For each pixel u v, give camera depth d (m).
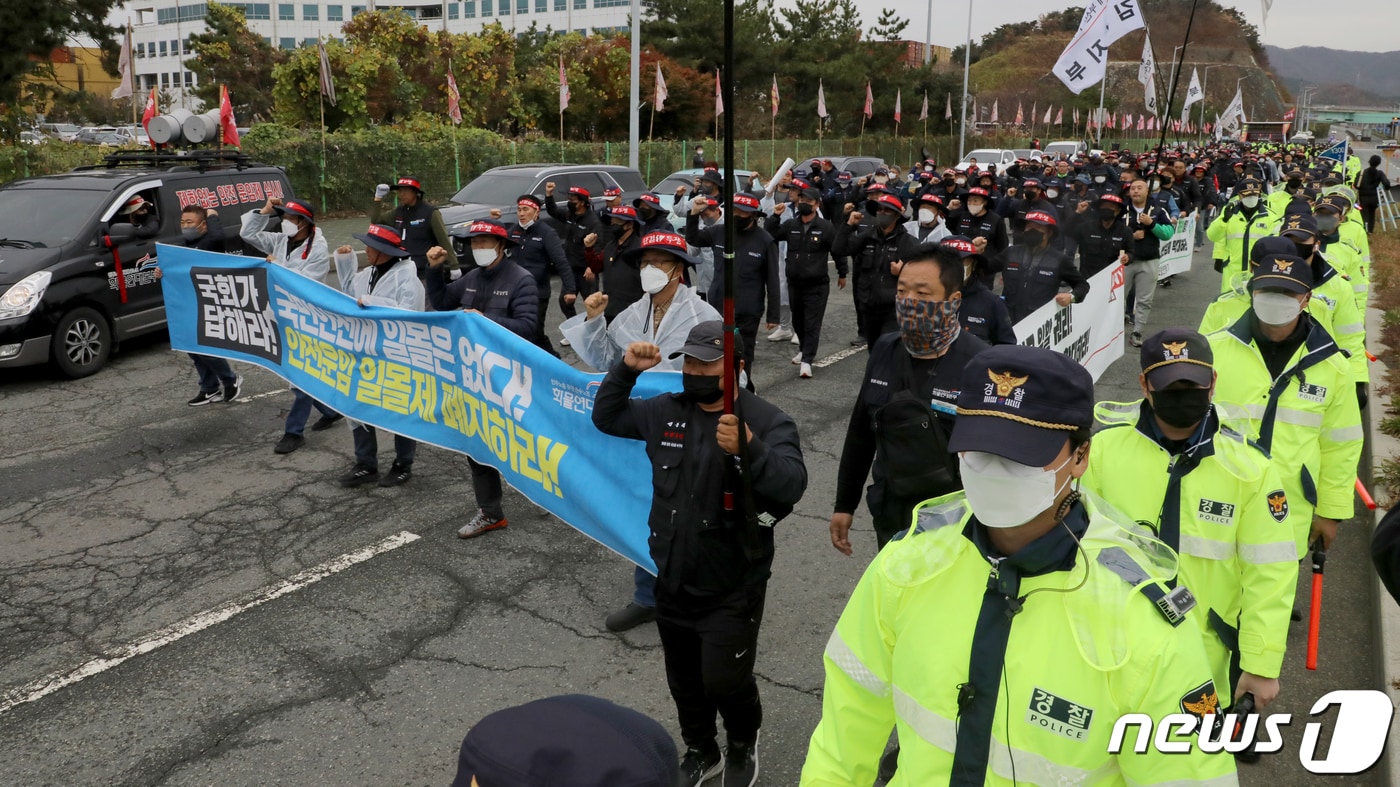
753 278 8.68
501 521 6.01
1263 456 2.92
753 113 43.66
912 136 50.53
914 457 3.34
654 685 4.35
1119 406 3.16
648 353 3.37
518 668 4.48
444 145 24.17
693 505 3.23
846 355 10.71
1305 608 5.07
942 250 3.42
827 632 4.81
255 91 45.00
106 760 3.81
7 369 9.78
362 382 6.45
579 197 10.95
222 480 6.87
